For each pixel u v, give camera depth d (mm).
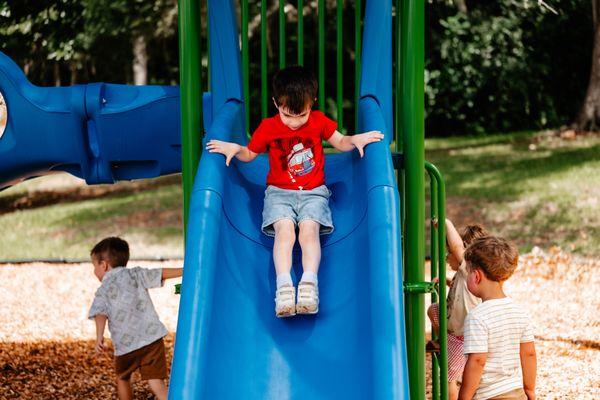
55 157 9617
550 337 13258
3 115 9617
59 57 17844
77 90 9367
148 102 9422
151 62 33594
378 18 8688
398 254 6559
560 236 19234
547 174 24828
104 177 9648
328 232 7504
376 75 8477
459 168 26906
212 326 6328
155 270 10023
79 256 20484
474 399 7512
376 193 6941
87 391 11578
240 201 7715
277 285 6820
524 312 7582
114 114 9359
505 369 7410
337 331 6684
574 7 32719
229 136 7781
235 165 7973
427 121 34188
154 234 21984
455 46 32156
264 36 9227
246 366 6477
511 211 21422
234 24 8812
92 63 27547
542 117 33281
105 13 23484
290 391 6336
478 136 33250
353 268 7059
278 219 7332
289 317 6891
